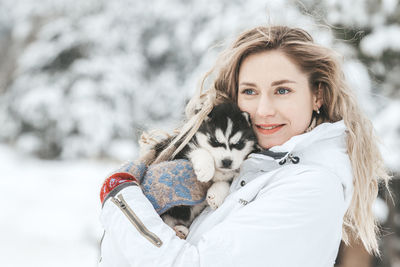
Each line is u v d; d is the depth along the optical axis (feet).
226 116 7.61
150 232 5.76
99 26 41.70
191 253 5.56
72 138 41.04
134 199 6.11
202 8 28.81
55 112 41.01
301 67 6.71
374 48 16.31
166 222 7.11
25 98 41.37
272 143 6.88
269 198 5.86
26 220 27.09
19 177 35.86
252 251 5.50
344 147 6.74
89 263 21.61
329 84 6.95
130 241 5.76
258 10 19.49
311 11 11.39
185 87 21.83
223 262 5.45
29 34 47.70
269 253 5.54
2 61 52.65
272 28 7.05
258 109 6.73
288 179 6.03
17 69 46.85
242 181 6.68
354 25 15.79
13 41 52.44
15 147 43.78
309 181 5.93
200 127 7.75
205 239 5.70
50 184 34.04
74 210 28.60
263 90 6.72
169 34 39.81
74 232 25.44
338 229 6.05
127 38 42.11
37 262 21.50
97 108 40.55
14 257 21.88
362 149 6.85
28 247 23.29
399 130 16.40
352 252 17.20
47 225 26.27
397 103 16.87
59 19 43.45
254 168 6.66
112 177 6.46
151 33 41.96
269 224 5.65
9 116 43.62
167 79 40.93
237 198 6.24
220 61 7.67
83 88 40.70
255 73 6.75
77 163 40.73
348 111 6.94
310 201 5.81
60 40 42.04
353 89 7.17
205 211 6.88
